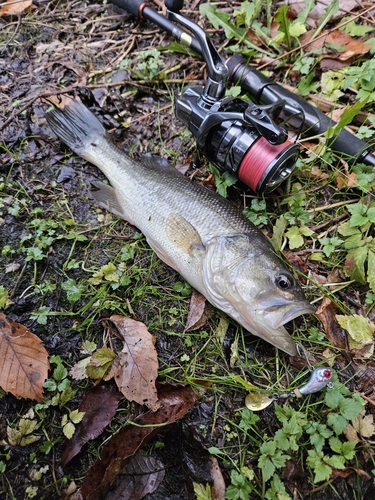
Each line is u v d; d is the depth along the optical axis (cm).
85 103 38
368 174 33
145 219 31
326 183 33
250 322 27
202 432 26
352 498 24
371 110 36
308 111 34
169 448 26
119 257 32
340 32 39
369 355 28
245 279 27
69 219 33
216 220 29
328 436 25
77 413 26
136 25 43
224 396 27
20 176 35
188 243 29
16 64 41
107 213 33
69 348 29
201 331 29
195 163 35
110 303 29
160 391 26
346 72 36
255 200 32
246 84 35
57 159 36
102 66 41
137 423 25
